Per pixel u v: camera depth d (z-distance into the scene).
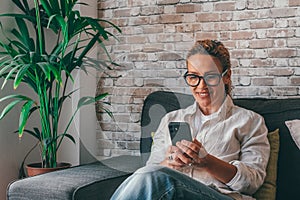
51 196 1.81
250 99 2.31
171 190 1.57
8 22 2.50
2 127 2.48
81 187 1.80
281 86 2.54
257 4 2.59
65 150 2.84
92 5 2.96
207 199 1.61
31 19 2.39
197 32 2.75
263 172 1.82
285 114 2.16
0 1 2.44
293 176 2.02
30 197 1.86
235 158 1.85
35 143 2.73
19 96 2.21
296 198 2.00
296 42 2.50
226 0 2.67
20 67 2.16
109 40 1.44
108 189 1.93
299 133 2.05
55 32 2.54
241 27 2.63
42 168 2.29
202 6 2.73
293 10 2.51
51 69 2.09
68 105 2.78
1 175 2.48
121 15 2.95
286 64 2.53
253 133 1.88
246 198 1.80
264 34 2.57
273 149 2.01
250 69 2.61
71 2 2.42
